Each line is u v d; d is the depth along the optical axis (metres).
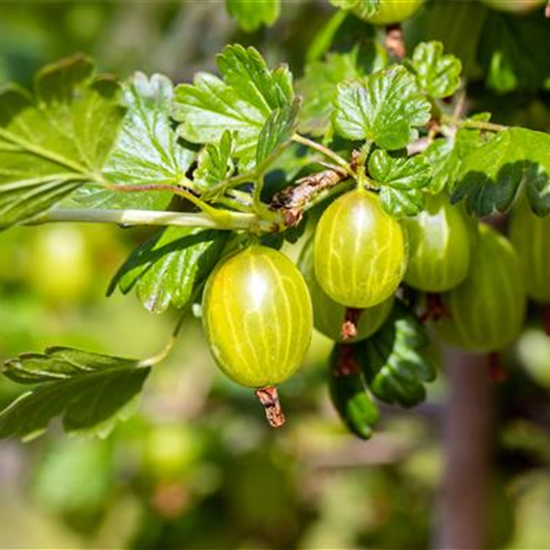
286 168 0.39
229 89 0.37
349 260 0.35
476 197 0.36
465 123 0.37
